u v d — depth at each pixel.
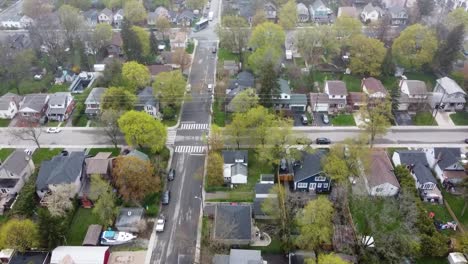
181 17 150.12
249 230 64.88
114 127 84.88
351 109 99.44
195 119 96.81
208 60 124.62
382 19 134.75
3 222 69.56
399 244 59.94
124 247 65.62
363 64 109.62
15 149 88.44
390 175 74.62
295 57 124.62
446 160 77.25
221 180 75.94
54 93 103.94
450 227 67.81
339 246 62.62
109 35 126.25
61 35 127.06
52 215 64.69
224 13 149.62
